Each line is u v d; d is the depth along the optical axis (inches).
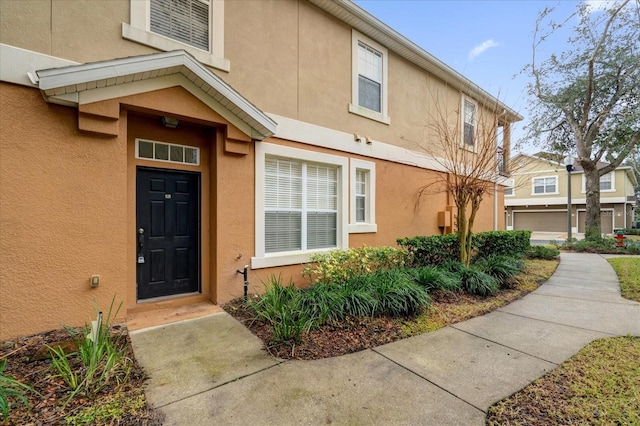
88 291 151.2
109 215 156.6
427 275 214.8
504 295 219.3
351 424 87.3
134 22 165.6
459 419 88.7
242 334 149.3
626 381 106.5
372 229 286.0
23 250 136.7
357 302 168.1
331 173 263.6
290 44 230.5
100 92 148.2
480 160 259.6
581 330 156.0
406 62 325.7
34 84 138.3
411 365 121.0
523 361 123.4
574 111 530.6
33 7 140.6
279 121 221.6
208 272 200.2
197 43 191.8
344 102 266.1
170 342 139.6
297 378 111.0
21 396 87.0
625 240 515.5
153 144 181.3
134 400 96.4
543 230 1058.1
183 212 194.2
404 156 319.0
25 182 137.2
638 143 510.0
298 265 232.5
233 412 92.2
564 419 87.6
